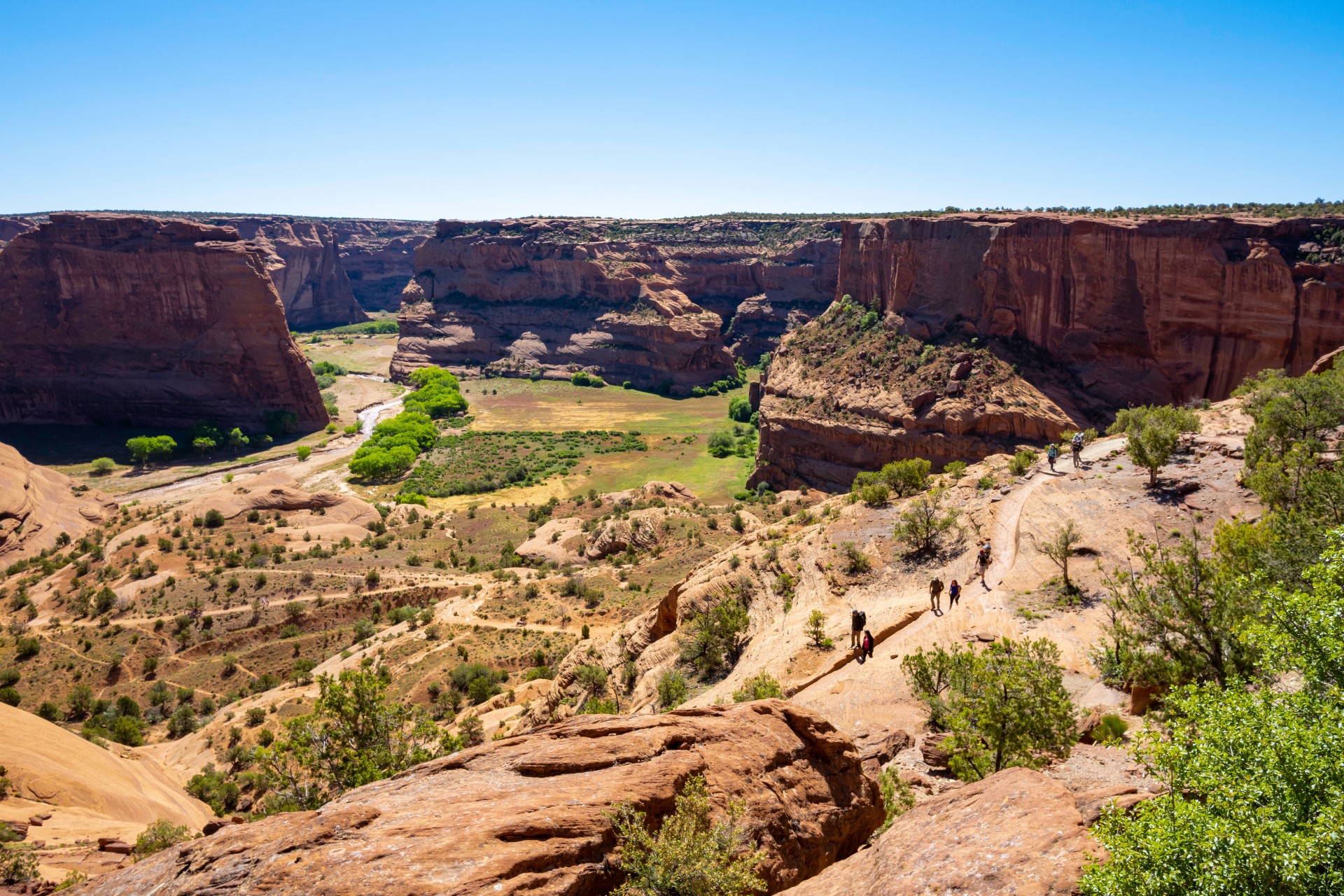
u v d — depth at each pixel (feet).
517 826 30.94
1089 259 292.81
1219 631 60.03
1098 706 64.95
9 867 71.46
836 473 330.95
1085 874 25.61
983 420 289.74
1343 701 29.19
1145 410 160.45
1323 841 23.65
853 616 94.94
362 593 249.96
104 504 358.23
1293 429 111.24
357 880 27.71
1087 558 102.63
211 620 234.17
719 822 35.50
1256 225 259.80
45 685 205.87
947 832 31.78
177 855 31.55
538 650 193.67
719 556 158.92
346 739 64.75
